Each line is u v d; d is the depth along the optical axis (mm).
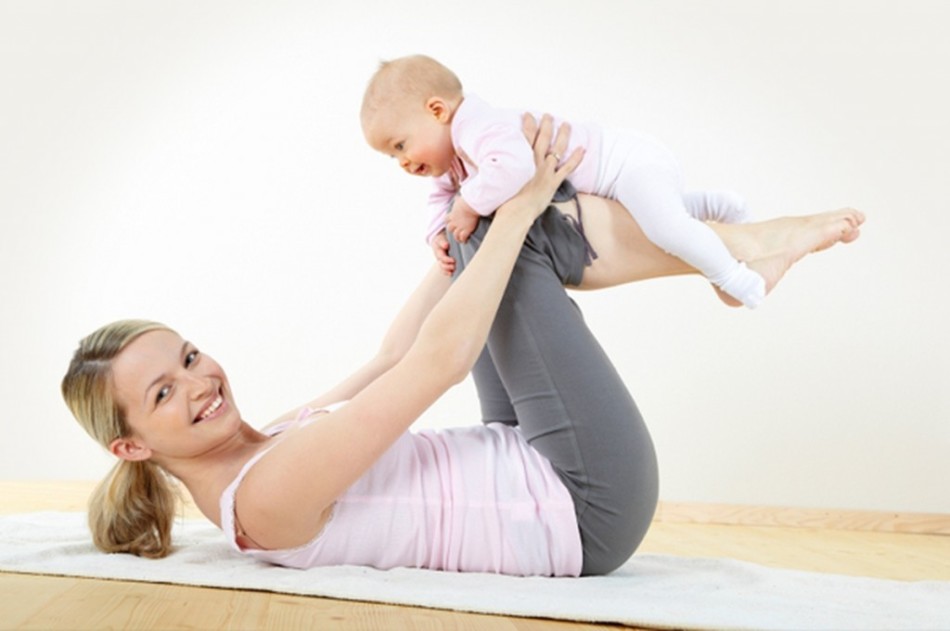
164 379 1526
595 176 1727
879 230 3500
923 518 3318
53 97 4082
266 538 1498
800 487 3439
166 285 3947
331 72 3947
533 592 1381
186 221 3959
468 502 1548
